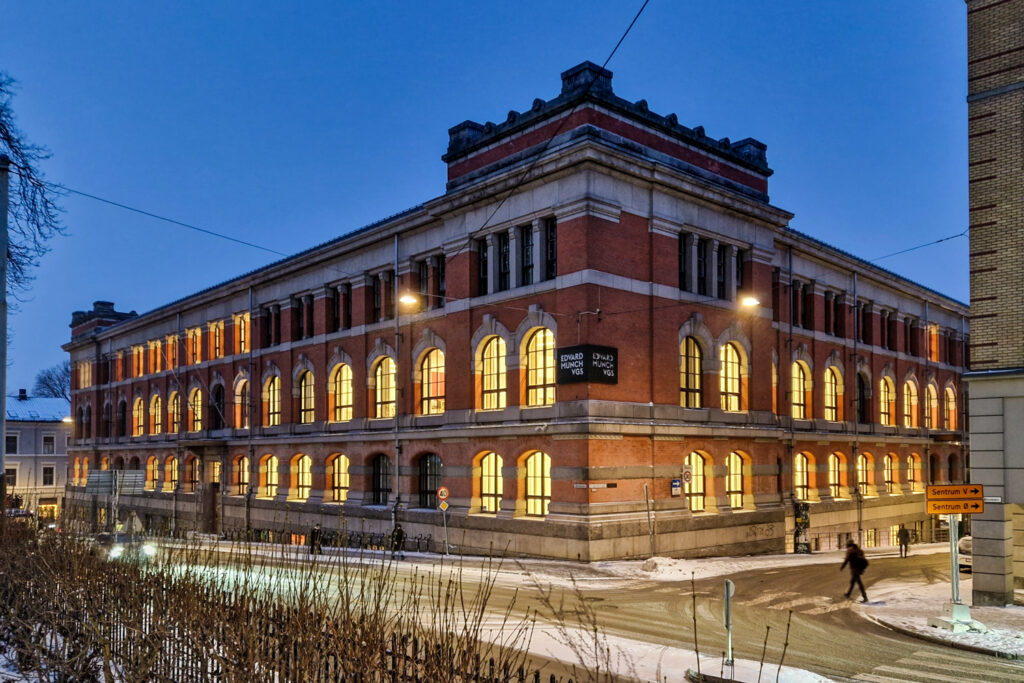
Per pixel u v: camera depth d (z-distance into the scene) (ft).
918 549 133.59
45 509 72.95
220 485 165.68
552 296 99.86
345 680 26.55
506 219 107.34
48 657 32.68
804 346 139.33
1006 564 66.44
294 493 145.07
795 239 135.23
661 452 102.06
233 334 168.25
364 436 127.44
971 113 72.28
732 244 117.29
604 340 96.43
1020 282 68.28
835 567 97.60
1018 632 55.67
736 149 126.41
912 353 176.45
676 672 44.27
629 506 96.78
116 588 38.06
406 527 118.01
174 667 30.96
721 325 114.52
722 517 109.09
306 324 146.92
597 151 96.43
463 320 112.47
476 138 117.19
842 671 46.14
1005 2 70.64
